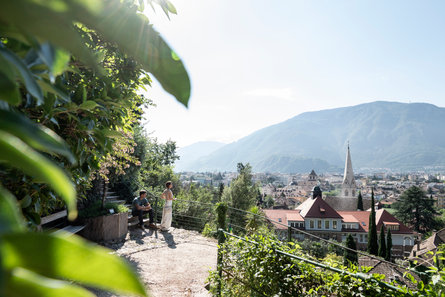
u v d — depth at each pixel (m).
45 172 0.20
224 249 5.99
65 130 1.53
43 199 1.70
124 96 2.44
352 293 3.76
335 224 67.44
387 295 3.61
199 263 8.29
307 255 5.16
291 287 4.56
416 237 67.12
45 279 0.19
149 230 11.17
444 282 3.26
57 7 0.22
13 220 0.18
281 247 5.31
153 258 8.43
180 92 0.35
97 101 1.81
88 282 0.20
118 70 2.60
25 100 0.95
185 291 6.59
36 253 0.19
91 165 1.88
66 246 0.19
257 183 30.69
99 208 9.88
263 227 11.21
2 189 0.19
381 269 14.24
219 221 11.10
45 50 0.23
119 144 4.40
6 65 0.25
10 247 0.18
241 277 5.75
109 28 0.29
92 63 0.25
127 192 14.31
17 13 0.21
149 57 0.33
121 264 0.20
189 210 15.60
